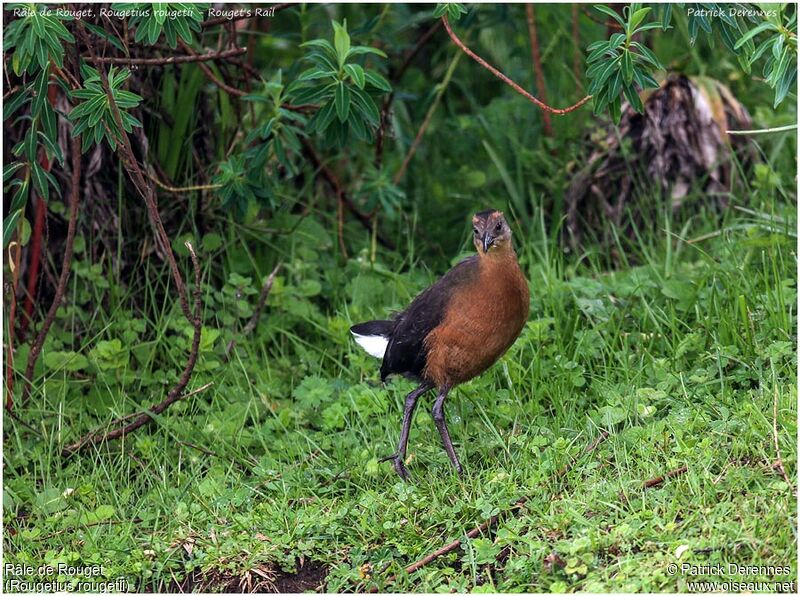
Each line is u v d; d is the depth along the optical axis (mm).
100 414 11023
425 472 9852
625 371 10406
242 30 13078
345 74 10133
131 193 12211
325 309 12938
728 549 7816
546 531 8375
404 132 15055
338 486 9797
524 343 11031
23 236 10508
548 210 14055
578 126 14188
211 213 12633
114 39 10414
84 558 8977
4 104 10219
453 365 9789
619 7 13297
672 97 13305
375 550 8711
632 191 13445
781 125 13672
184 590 8625
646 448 9117
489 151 13969
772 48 9539
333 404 10750
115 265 12086
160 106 12094
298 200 13680
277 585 8578
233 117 12773
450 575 8305
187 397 11000
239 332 12086
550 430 9883
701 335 10812
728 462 8734
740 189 13305
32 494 9938
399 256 13617
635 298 11508
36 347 10648
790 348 10148
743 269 11234
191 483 10000
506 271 9547
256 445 10609
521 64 15859
